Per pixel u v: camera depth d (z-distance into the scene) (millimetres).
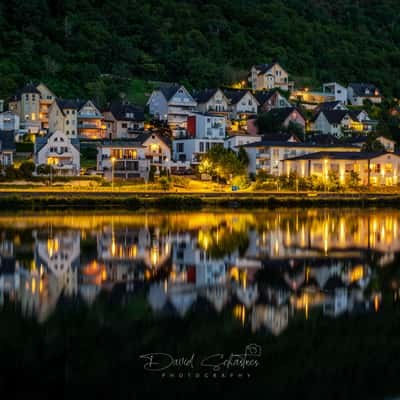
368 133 159250
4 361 22484
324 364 22328
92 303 29453
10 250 45281
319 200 96750
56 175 107438
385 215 78938
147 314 27766
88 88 170000
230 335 25234
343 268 38562
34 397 20156
